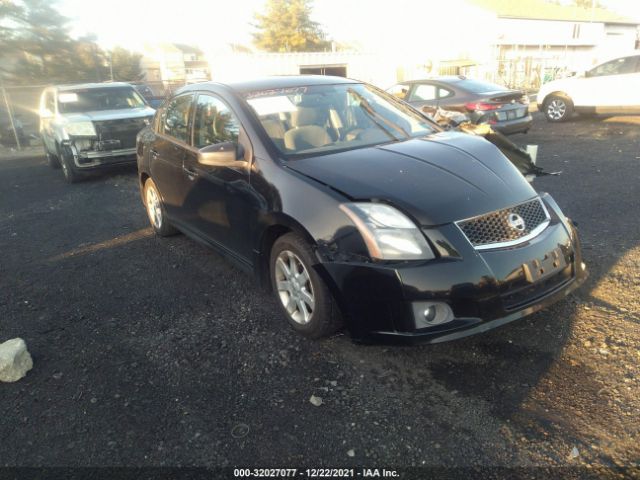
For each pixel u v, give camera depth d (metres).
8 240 6.31
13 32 26.84
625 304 3.62
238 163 3.79
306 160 3.53
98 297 4.43
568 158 8.75
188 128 4.66
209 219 4.34
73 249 5.79
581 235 5.00
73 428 2.78
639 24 42.88
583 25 39.12
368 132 4.05
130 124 9.59
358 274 2.89
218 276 4.68
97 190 8.93
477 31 35.59
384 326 2.90
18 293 4.64
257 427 2.70
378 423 2.67
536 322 3.48
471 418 2.65
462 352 3.21
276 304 4.05
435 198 2.98
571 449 2.41
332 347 3.38
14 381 3.25
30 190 9.52
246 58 31.66
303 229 3.15
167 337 3.67
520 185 3.30
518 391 2.83
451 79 11.11
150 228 6.34
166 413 2.85
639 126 11.97
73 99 10.36
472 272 2.80
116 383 3.16
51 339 3.75
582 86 13.02
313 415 2.76
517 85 28.05
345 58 33.62
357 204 2.98
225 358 3.35
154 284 4.61
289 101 4.14
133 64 46.16
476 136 4.05
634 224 5.17
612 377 2.87
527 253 2.95
